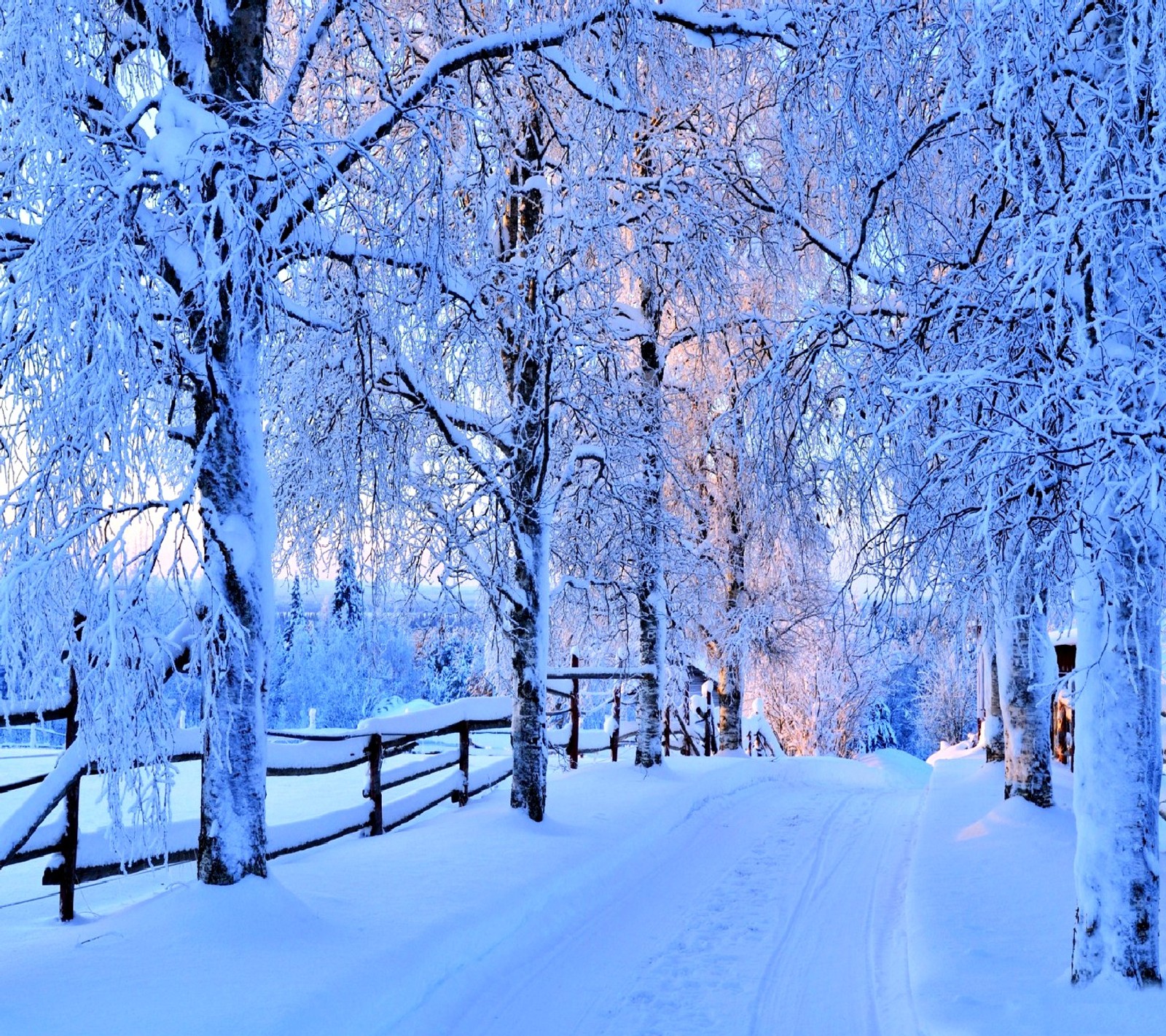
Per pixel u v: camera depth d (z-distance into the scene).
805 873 9.64
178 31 6.59
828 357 6.85
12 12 5.51
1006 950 5.94
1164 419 4.44
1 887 7.94
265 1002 4.88
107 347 5.20
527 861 8.47
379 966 5.64
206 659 5.68
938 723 41.12
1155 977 5.08
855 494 7.06
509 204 10.58
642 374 13.85
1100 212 4.66
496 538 10.22
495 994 6.07
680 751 23.27
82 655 5.30
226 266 5.64
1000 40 5.25
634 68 8.53
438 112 7.52
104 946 5.69
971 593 5.97
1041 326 5.50
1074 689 5.61
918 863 8.64
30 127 5.49
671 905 8.46
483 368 10.31
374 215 7.41
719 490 20.75
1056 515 5.19
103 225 5.43
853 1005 5.87
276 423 10.13
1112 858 5.18
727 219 11.15
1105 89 4.96
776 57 9.44
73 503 5.51
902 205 7.39
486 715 12.19
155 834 5.64
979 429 4.79
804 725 35.06
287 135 6.28
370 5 7.99
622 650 18.34
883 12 6.30
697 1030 5.62
